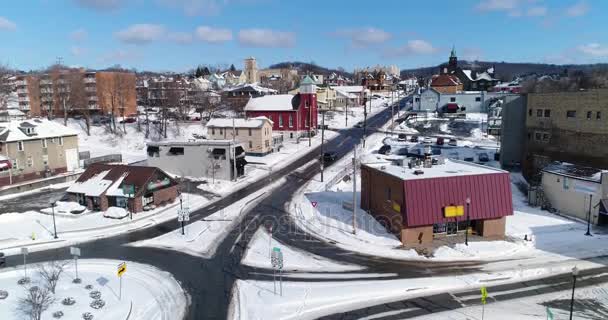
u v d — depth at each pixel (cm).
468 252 3394
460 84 13038
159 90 12600
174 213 4569
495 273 3042
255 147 7569
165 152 6184
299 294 2769
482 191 3619
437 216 3506
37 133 6038
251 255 3422
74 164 6581
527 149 5603
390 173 3831
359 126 10406
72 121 9888
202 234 3919
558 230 3862
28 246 3653
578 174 4225
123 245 3675
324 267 3183
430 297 2719
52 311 2461
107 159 7081
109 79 10756
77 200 4753
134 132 9206
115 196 4556
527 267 3131
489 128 8706
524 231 3834
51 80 10094
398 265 3200
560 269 3092
